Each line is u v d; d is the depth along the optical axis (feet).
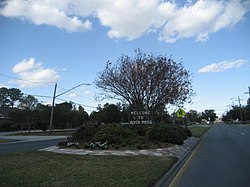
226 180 34.58
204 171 40.81
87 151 60.54
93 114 267.18
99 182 30.40
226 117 565.94
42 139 131.03
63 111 240.53
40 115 224.33
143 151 60.23
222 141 96.84
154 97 106.22
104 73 110.83
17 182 29.96
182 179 35.35
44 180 31.14
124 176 33.63
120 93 109.29
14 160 46.47
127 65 107.96
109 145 67.72
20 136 164.04
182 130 95.40
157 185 30.83
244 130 178.09
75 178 32.32
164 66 105.40
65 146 69.31
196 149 73.10
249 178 35.68
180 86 108.47
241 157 55.21
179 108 118.62
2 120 273.33
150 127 80.59
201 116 595.47
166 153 58.70
